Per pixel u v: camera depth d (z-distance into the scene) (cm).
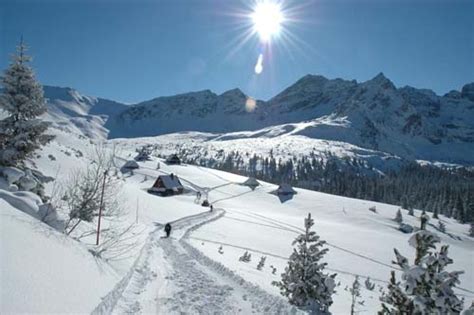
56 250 1062
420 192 14675
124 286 1193
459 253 5994
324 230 5984
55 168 3158
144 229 3044
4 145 1834
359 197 15288
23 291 740
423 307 712
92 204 1552
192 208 5853
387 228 7900
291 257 1334
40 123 1881
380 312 826
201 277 1536
